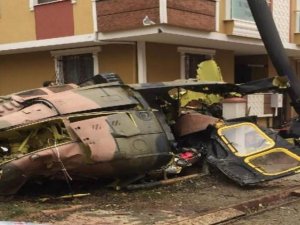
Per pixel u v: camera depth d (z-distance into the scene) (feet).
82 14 46.83
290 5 58.23
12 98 28.73
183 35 43.68
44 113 25.63
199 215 22.00
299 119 34.65
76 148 24.61
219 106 38.17
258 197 25.54
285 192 26.81
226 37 49.01
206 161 30.66
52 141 25.32
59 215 21.84
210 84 33.12
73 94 27.45
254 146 30.58
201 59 53.72
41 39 50.14
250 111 53.83
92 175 26.00
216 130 31.24
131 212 22.65
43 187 27.66
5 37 52.90
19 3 51.70
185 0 43.24
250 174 28.40
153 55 47.29
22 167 23.90
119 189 27.12
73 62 51.24
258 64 64.64
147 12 41.63
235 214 22.29
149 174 28.63
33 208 23.00
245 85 34.99
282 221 21.93
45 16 49.65
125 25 43.21
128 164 25.85
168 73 48.80
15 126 24.81
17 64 55.42
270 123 58.34
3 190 24.41
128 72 46.62
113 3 43.93
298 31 59.26
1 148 25.90
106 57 48.11
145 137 26.76
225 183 29.01
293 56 65.10
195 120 32.94
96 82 30.86
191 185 28.48
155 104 31.73
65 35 48.26
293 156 29.91
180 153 31.12
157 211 22.89
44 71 53.26
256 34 51.31
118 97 28.12
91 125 25.35
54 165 24.43
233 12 49.37
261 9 33.88
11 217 21.24
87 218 21.35
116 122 26.11
